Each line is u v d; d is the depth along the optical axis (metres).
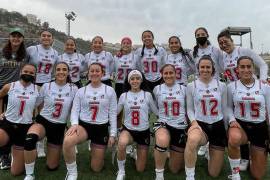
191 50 6.95
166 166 5.82
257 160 5.11
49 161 5.46
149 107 5.59
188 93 5.35
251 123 5.11
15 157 5.15
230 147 4.88
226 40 6.23
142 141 5.46
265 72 5.97
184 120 5.35
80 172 5.47
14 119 5.20
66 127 5.76
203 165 5.96
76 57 7.29
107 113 5.45
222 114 5.28
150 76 7.14
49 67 6.77
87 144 7.36
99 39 7.32
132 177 5.29
